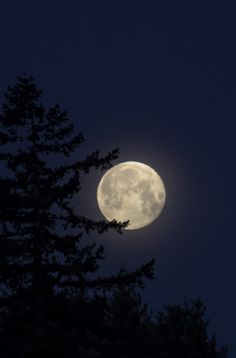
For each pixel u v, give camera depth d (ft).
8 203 192.24
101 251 192.95
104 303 192.13
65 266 185.68
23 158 204.54
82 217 201.05
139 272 191.01
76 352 191.72
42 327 182.50
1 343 181.37
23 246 185.68
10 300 184.96
